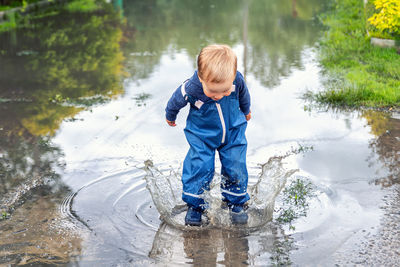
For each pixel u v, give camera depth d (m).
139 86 6.49
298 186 3.51
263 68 7.19
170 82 6.64
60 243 2.86
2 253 2.75
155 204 3.28
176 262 2.63
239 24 10.90
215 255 2.69
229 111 3.03
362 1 12.09
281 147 4.30
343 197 3.33
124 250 2.77
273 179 3.54
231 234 2.92
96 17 12.48
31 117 5.32
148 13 12.95
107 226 3.05
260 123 4.94
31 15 13.04
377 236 2.82
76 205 3.34
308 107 5.38
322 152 4.14
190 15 12.39
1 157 4.22
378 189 3.44
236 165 3.12
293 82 6.41
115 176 3.80
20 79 6.98
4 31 10.86
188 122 3.15
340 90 5.80
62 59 8.21
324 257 2.62
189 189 3.07
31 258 2.70
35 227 3.05
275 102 5.61
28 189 3.60
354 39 8.38
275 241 2.81
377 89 5.68
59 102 5.86
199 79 2.89
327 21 10.60
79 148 4.42
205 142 3.08
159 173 3.78
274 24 10.75
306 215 3.11
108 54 8.49
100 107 5.63
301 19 11.22
